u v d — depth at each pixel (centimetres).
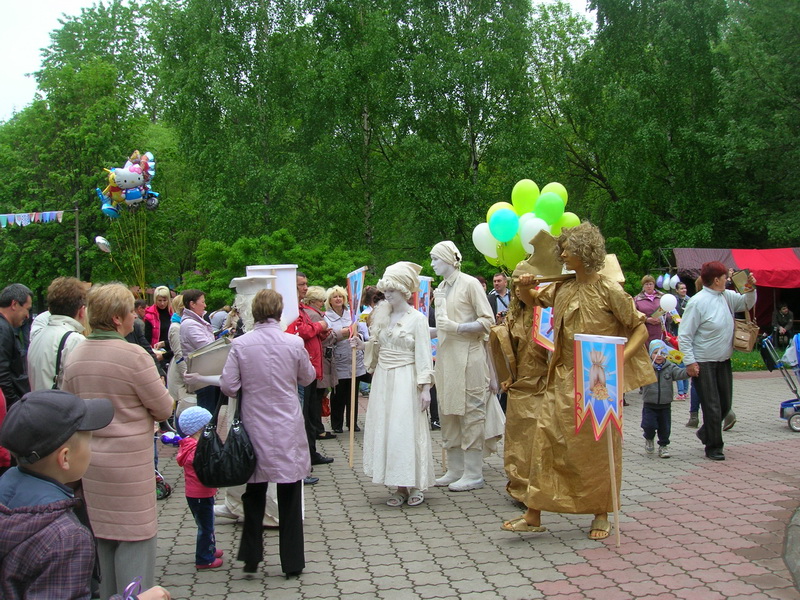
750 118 2356
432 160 2317
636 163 2612
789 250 2033
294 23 2578
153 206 2195
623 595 411
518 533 534
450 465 690
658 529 529
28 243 2906
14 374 487
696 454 781
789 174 2403
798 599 399
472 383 663
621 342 479
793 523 433
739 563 456
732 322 749
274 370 452
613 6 2684
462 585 435
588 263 503
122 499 359
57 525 208
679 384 1202
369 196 2589
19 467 224
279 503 462
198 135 2489
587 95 2756
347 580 452
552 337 561
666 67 2594
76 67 3888
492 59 2391
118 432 360
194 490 474
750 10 2591
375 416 624
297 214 2620
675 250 2000
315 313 834
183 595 436
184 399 771
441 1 2544
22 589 204
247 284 614
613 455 496
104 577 366
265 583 452
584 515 575
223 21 2534
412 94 2433
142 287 2495
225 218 2380
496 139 2412
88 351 366
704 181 2631
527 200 654
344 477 734
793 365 884
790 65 2355
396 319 629
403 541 524
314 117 2423
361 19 2528
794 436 864
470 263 2261
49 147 2989
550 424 509
